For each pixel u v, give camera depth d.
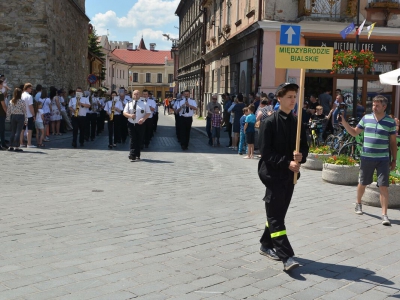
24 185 9.63
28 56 23.56
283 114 5.31
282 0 20.84
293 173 5.28
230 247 6.03
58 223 6.89
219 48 31.94
